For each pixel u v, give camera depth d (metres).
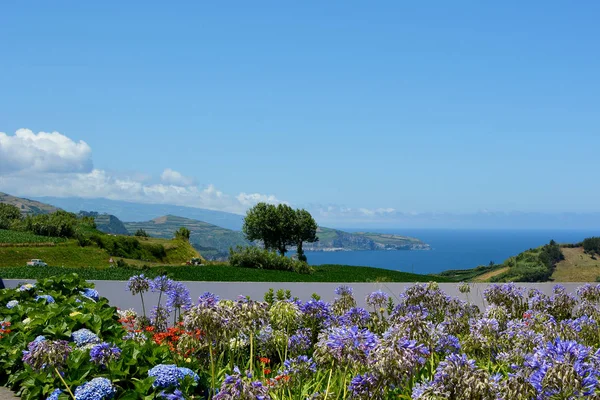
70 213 59.09
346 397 4.76
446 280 33.84
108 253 49.12
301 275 35.53
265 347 7.16
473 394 3.87
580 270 64.75
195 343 6.62
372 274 39.06
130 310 10.01
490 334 6.54
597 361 4.19
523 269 66.19
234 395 3.86
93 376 5.77
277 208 71.38
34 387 5.89
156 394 5.44
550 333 6.34
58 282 10.26
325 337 4.64
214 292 12.95
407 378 4.32
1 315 8.82
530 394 3.91
